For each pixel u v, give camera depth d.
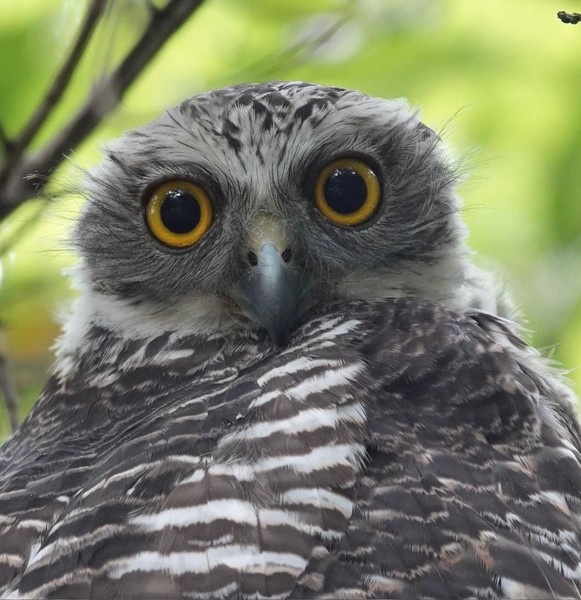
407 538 7.37
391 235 10.00
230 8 12.86
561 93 13.45
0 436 12.43
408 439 7.95
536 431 8.28
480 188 13.71
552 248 13.89
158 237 10.00
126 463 7.81
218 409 8.10
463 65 13.34
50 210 10.79
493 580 7.28
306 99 10.23
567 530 7.76
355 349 8.69
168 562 7.15
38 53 12.72
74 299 11.60
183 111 10.23
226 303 9.82
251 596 7.05
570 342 13.88
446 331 8.82
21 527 7.70
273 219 9.80
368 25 13.02
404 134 10.17
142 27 11.32
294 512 7.38
